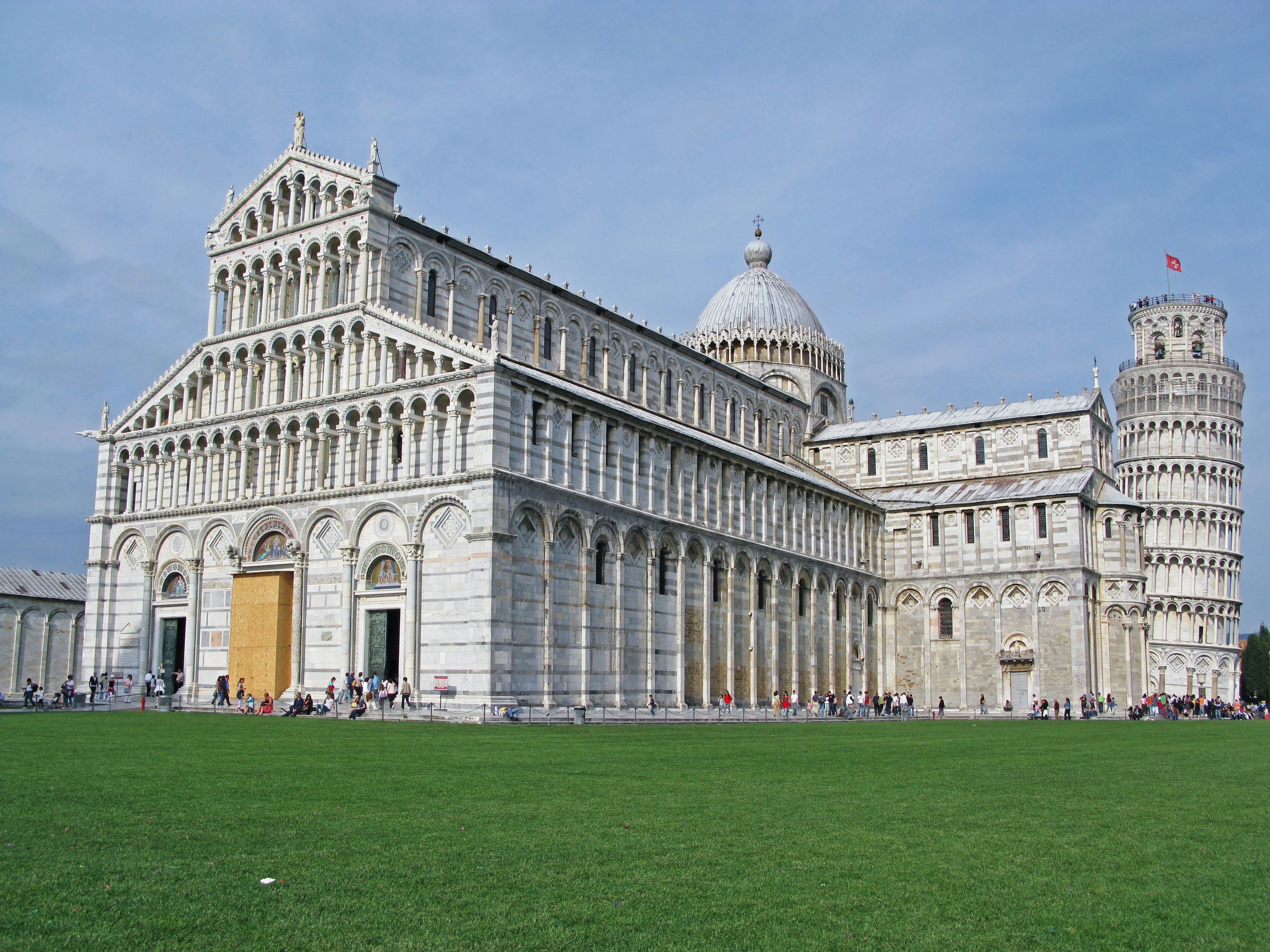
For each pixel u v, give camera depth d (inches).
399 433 2979.8
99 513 3523.6
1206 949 588.4
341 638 2935.5
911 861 783.1
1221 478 6904.5
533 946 575.2
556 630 2874.0
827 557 4357.8
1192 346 7126.0
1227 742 2208.4
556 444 2947.8
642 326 4124.0
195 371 3442.4
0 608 4279.0
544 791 1117.7
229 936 583.2
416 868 733.3
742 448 4271.7
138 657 3373.5
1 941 565.0
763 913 643.5
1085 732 2620.6
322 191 3225.9
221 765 1314.0
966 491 4726.9
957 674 4554.6
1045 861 792.9
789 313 5344.5
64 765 1282.0
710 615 3535.9
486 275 3469.5
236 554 3184.1
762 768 1411.2
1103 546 4515.3
